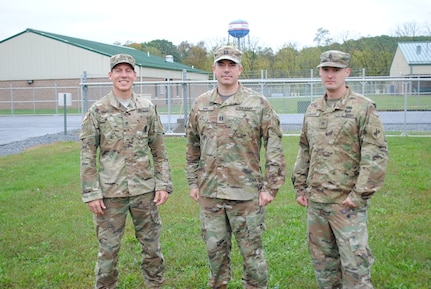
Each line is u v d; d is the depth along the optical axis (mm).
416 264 4410
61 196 7551
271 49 48000
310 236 3523
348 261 3254
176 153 11820
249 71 41625
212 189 3551
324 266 3500
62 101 17047
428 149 11688
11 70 35844
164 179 3820
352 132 3283
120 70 3611
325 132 3369
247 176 3508
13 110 32562
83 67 34594
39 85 35562
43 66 35250
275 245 5012
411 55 45094
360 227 3281
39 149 13227
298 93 25391
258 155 3588
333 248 3492
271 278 4215
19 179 9008
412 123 18750
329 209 3357
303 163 3617
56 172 9680
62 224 5988
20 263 4738
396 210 6273
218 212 3574
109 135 3631
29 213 6543
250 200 3514
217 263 3637
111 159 3652
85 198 3570
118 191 3623
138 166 3688
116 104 3646
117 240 3717
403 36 52594
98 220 3707
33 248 5121
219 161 3510
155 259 3883
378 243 4977
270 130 3510
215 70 3520
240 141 3477
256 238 3553
